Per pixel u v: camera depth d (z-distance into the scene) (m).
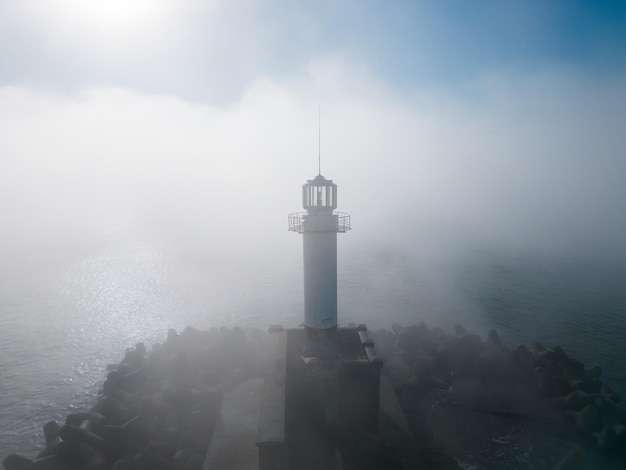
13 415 27.05
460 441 21.09
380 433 20.09
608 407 22.12
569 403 23.08
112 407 22.34
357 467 17.53
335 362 19.36
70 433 18.94
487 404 23.84
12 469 18.62
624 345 37.97
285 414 16.94
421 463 18.64
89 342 40.12
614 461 19.39
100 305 51.97
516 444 20.94
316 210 19.25
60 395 29.67
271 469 15.35
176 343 29.94
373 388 19.41
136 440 19.89
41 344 39.50
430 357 27.70
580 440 21.06
